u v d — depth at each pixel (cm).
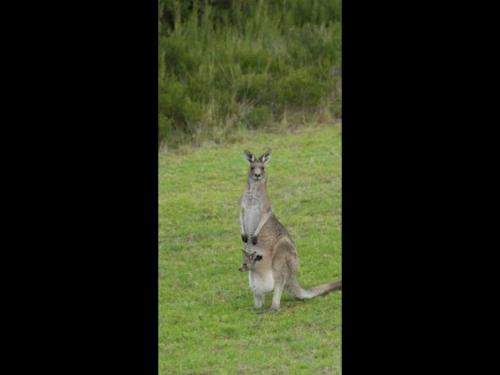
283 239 2433
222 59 4078
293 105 3972
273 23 4291
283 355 2208
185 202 3159
